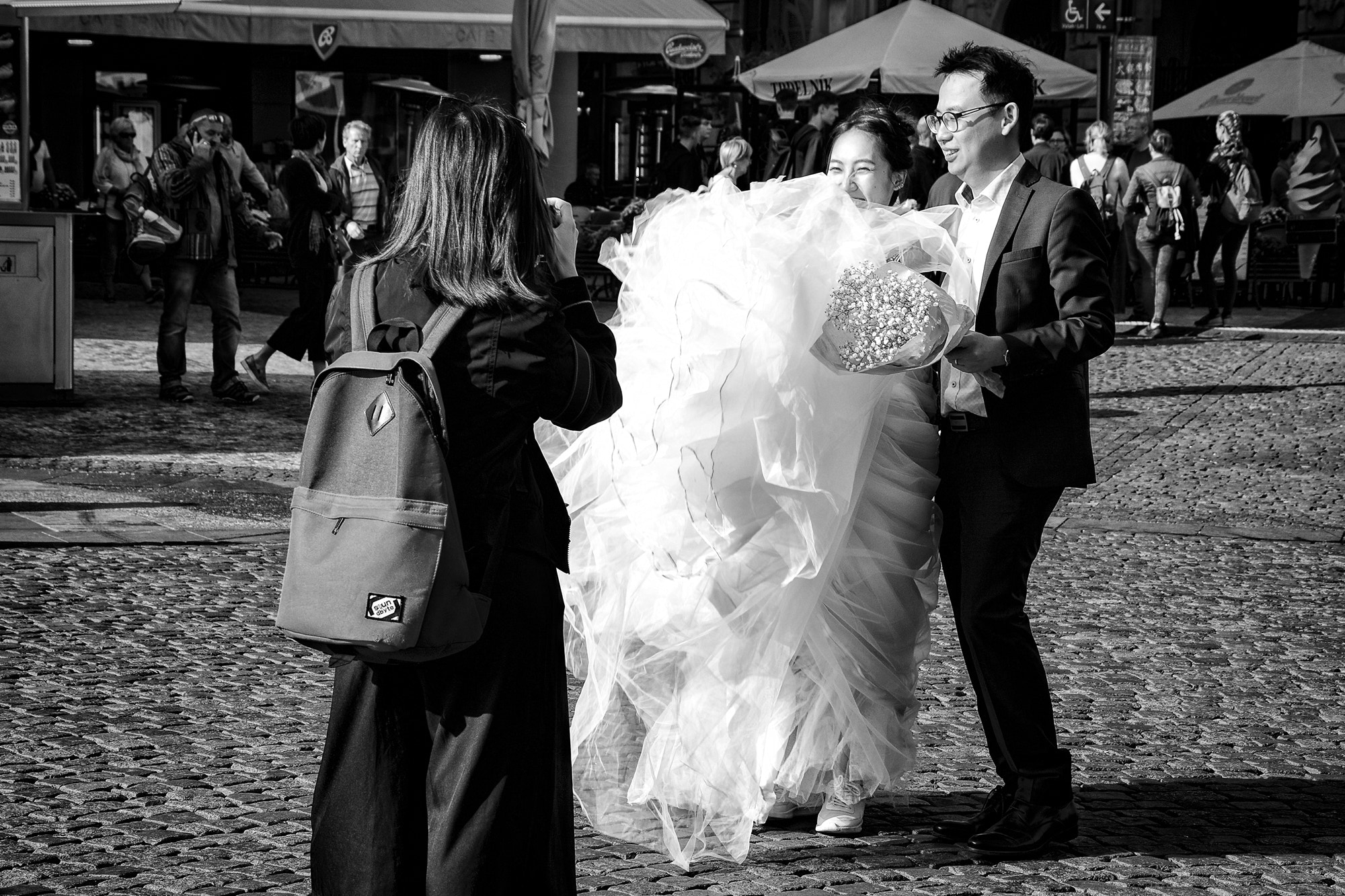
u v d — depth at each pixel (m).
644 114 29.72
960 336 3.57
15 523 7.37
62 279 10.91
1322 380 13.23
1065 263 3.76
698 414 3.69
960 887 3.71
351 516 2.65
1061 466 3.79
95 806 4.08
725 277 3.70
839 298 3.56
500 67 24.91
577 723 4.04
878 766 3.93
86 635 5.71
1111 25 18.55
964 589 3.88
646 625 3.87
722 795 3.83
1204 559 7.66
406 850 2.87
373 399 2.69
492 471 2.78
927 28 19.03
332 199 11.48
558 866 2.92
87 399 11.23
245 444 9.80
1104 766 4.67
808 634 3.80
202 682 5.21
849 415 3.68
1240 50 30.27
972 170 3.92
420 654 2.66
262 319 16.91
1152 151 15.88
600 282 19.05
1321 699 5.44
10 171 10.94
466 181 2.82
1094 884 3.75
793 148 13.28
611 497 3.85
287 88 24.67
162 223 10.91
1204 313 18.42
